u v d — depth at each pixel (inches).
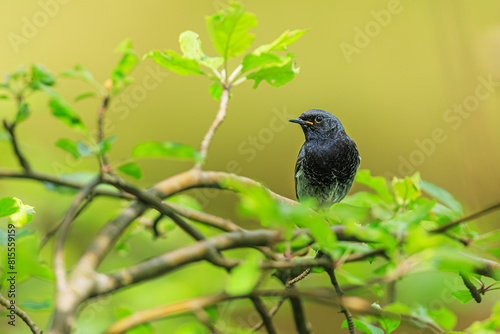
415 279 305.0
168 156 202.5
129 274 170.6
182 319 304.3
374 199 301.9
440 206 291.7
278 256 227.8
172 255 185.2
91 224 309.7
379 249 200.4
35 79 237.9
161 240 309.1
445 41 318.7
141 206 206.7
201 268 308.3
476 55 318.3
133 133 335.6
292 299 301.4
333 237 174.6
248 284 161.8
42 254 305.9
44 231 308.2
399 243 205.0
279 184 334.6
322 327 322.3
